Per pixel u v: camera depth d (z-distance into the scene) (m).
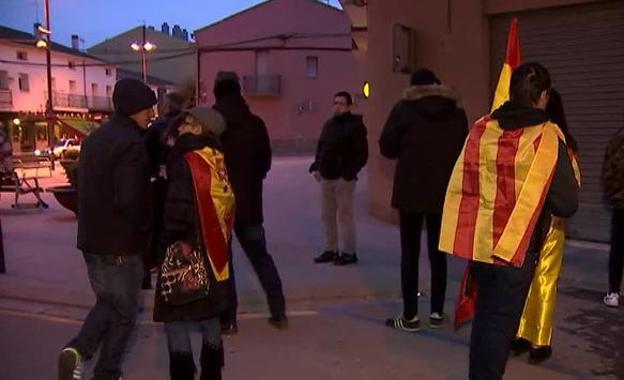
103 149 4.05
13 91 51.03
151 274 6.53
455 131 5.16
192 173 3.87
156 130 5.39
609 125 8.06
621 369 4.74
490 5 8.77
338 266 7.61
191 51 53.62
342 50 43.59
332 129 7.55
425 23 9.56
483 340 3.67
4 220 11.41
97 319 4.23
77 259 8.14
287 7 43.25
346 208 7.61
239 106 5.39
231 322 5.50
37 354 5.10
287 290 6.59
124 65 73.88
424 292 6.71
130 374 4.73
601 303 6.32
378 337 5.44
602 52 8.04
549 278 4.82
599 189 8.20
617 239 6.07
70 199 11.25
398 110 5.25
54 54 56.16
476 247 3.67
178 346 3.94
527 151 3.58
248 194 5.45
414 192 5.20
